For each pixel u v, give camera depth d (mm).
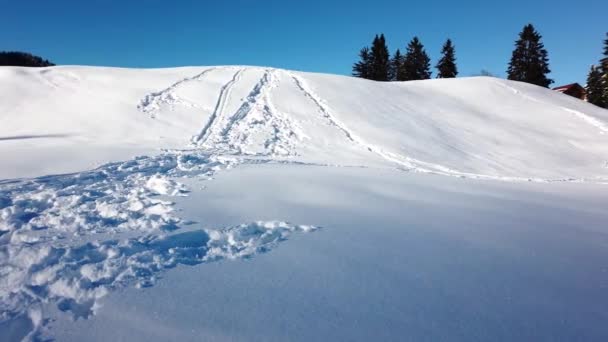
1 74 20719
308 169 9305
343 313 2496
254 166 9328
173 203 5277
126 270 3023
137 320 2336
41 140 12320
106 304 2523
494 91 27672
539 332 2408
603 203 7742
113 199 5523
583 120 22688
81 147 10883
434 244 4012
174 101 18391
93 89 19391
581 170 15430
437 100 24688
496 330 2398
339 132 16062
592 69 51125
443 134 17891
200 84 21312
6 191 5789
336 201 5797
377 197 6340
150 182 6637
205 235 3996
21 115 15812
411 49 57281
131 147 11586
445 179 9750
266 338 2176
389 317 2475
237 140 14258
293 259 3398
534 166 15344
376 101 21422
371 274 3141
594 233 4961
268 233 4094
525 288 3041
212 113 17250
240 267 3186
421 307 2633
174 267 3146
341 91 22250
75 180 6812
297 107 18656
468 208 5988
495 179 11484
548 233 4809
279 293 2736
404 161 13164
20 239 3822
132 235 3951
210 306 2521
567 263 3693
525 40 52750
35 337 2156
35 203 5223
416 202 6164
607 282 3254
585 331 2449
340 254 3561
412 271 3250
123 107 16984
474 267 3430
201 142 13664
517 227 4980
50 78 20844
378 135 15922
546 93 28844
